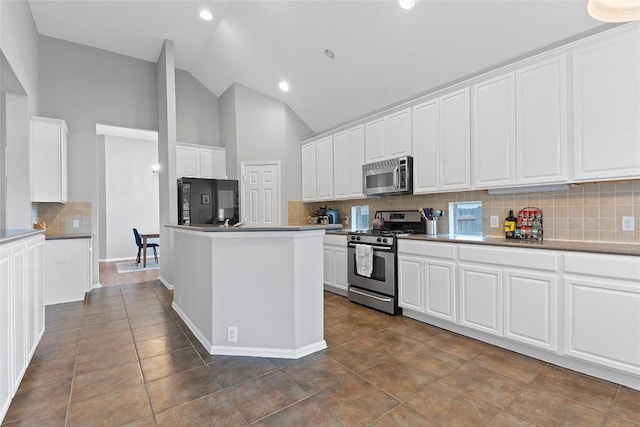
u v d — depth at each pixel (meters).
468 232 3.48
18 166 3.62
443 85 3.54
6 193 3.57
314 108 5.12
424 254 3.17
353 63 3.92
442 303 3.00
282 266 2.50
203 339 2.74
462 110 3.12
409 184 3.63
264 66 4.78
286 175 5.38
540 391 2.00
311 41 3.95
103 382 2.14
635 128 2.10
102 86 5.07
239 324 2.54
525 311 2.42
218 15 4.30
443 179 3.30
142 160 8.16
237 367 2.33
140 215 8.10
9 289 1.92
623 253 1.97
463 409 1.83
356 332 3.00
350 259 4.03
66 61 4.80
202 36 4.81
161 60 5.12
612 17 1.55
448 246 2.95
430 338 2.85
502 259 2.55
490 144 2.89
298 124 5.53
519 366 2.32
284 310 2.50
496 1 2.61
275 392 2.01
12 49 3.06
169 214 4.80
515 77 2.71
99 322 3.31
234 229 2.46
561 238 2.70
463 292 2.83
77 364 2.39
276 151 5.39
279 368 2.31
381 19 3.25
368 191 4.09
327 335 2.93
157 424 1.72
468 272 2.79
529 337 2.40
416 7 2.96
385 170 3.84
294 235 2.47
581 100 2.33
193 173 5.46
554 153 2.48
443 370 2.27
